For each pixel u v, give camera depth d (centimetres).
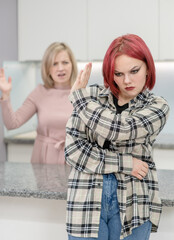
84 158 133
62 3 336
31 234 173
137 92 132
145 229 135
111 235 134
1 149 341
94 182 132
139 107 136
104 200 132
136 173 134
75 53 337
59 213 169
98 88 141
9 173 197
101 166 132
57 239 170
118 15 325
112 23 327
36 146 274
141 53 127
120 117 128
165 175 191
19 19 347
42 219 171
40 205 171
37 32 344
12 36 343
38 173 196
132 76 128
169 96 374
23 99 376
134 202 132
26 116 274
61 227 169
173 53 318
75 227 131
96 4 329
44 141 271
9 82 255
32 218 172
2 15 326
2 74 252
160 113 132
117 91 135
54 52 263
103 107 136
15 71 355
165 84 374
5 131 348
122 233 130
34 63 400
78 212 131
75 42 336
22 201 173
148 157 137
